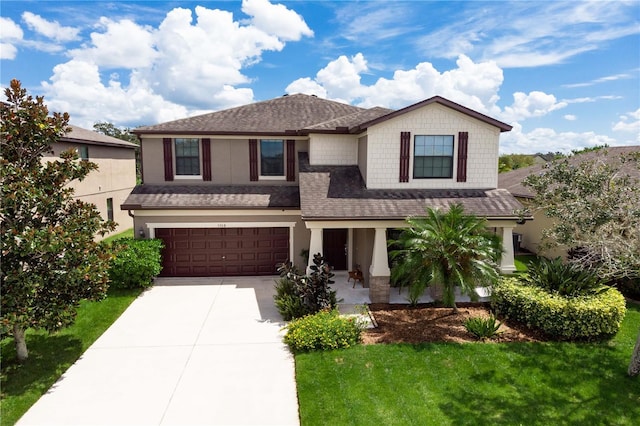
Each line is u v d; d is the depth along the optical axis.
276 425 6.89
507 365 8.68
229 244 16.36
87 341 10.22
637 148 19.55
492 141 15.00
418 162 14.94
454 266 10.39
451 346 9.55
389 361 8.85
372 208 13.33
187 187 16.98
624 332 10.45
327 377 8.24
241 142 17.25
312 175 15.66
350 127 15.79
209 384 8.22
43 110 8.67
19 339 8.98
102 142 23.59
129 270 13.93
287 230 16.45
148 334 10.70
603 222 8.22
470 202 14.12
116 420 7.05
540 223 19.11
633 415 7.04
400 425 6.73
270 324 11.40
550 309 10.02
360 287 14.57
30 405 7.48
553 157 10.05
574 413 7.09
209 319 11.77
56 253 8.41
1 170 7.79
